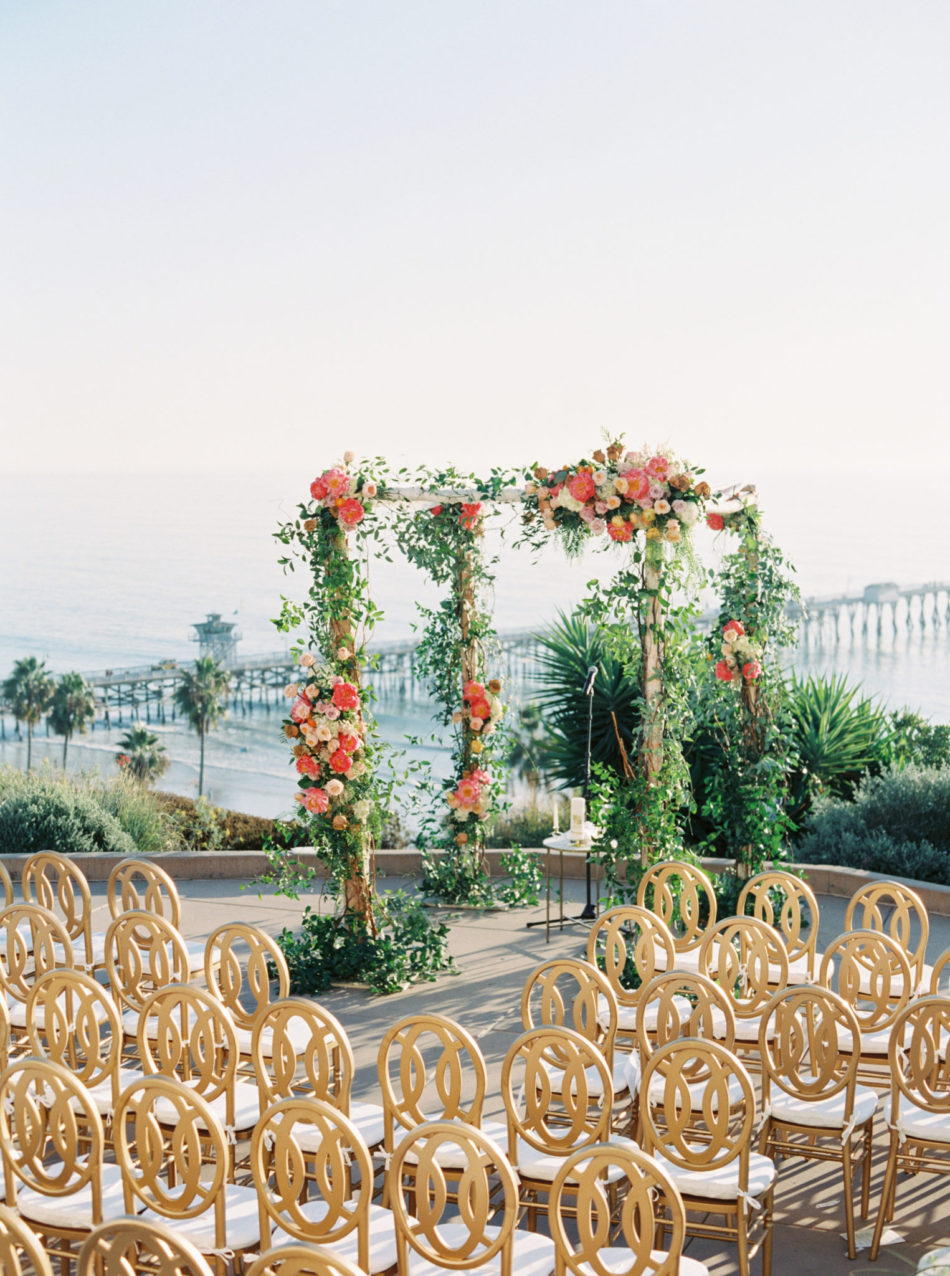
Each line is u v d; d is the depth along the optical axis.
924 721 11.65
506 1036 5.91
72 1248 3.44
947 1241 3.96
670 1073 3.37
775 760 7.07
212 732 32.72
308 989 6.61
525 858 8.29
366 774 6.87
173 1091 3.09
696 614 6.68
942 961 4.48
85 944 5.64
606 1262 2.99
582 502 6.64
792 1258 3.86
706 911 7.04
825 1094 3.82
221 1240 3.12
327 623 6.83
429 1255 2.84
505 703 8.20
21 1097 3.27
